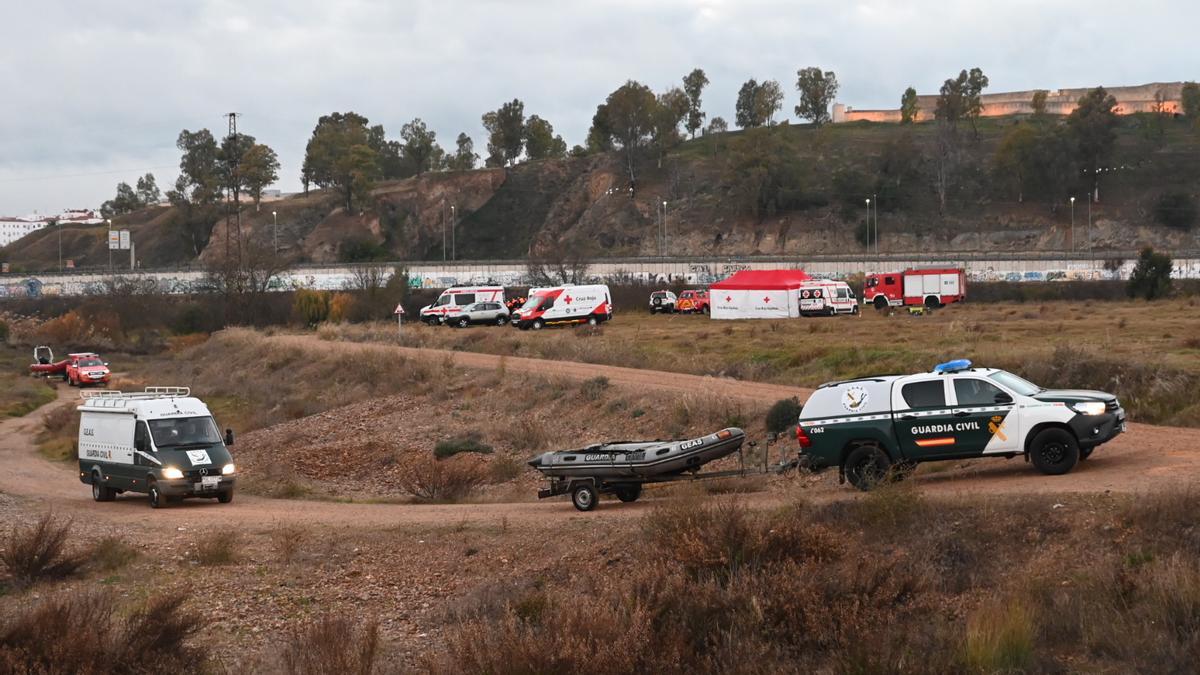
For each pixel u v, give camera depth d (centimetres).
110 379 10219
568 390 5609
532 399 5609
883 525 2161
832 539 2041
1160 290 12875
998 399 2581
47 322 15225
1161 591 1655
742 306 10731
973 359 4556
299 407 6769
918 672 1573
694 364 6150
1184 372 3703
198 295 15575
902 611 1819
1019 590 1798
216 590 2491
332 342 9894
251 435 6134
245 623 2245
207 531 3145
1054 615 1702
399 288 13850
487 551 2591
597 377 5562
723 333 8569
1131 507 1984
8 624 1884
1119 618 1650
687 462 2917
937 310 11225
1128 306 11125
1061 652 1619
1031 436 2538
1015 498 2191
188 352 11381
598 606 1770
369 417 6091
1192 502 1938
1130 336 6366
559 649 1656
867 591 1833
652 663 1636
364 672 1795
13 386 9838
